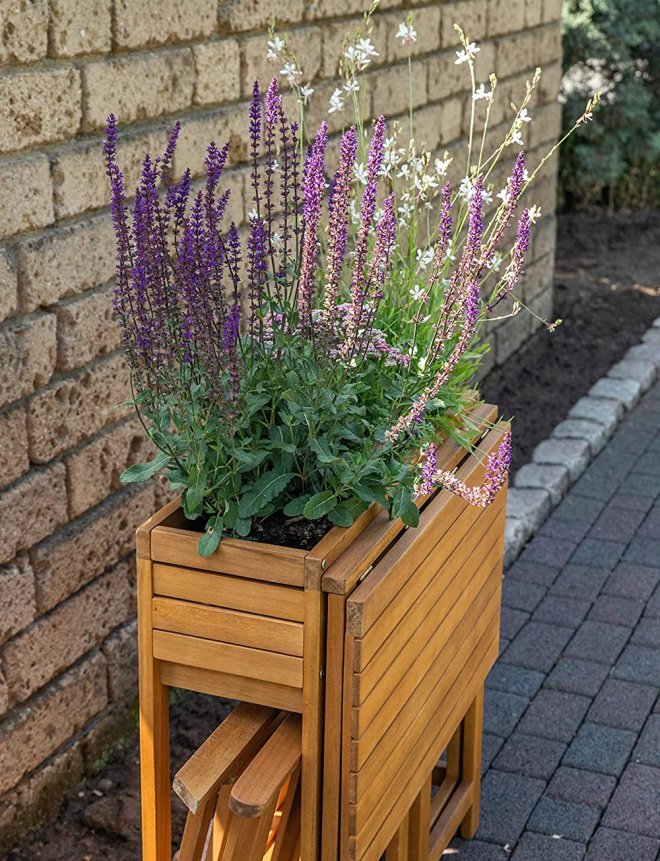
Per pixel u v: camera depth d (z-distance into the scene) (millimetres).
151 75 3562
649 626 4645
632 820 3561
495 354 6922
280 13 4180
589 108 2771
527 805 3631
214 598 2396
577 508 5590
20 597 3297
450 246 2918
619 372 7027
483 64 6035
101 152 3387
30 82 3104
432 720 2838
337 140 4684
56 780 3510
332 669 2334
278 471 2475
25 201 3143
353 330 2402
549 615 4707
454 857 3424
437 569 2709
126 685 3807
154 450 3809
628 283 8727
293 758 2383
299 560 2293
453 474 2867
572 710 4109
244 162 4074
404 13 5125
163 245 2451
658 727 4016
